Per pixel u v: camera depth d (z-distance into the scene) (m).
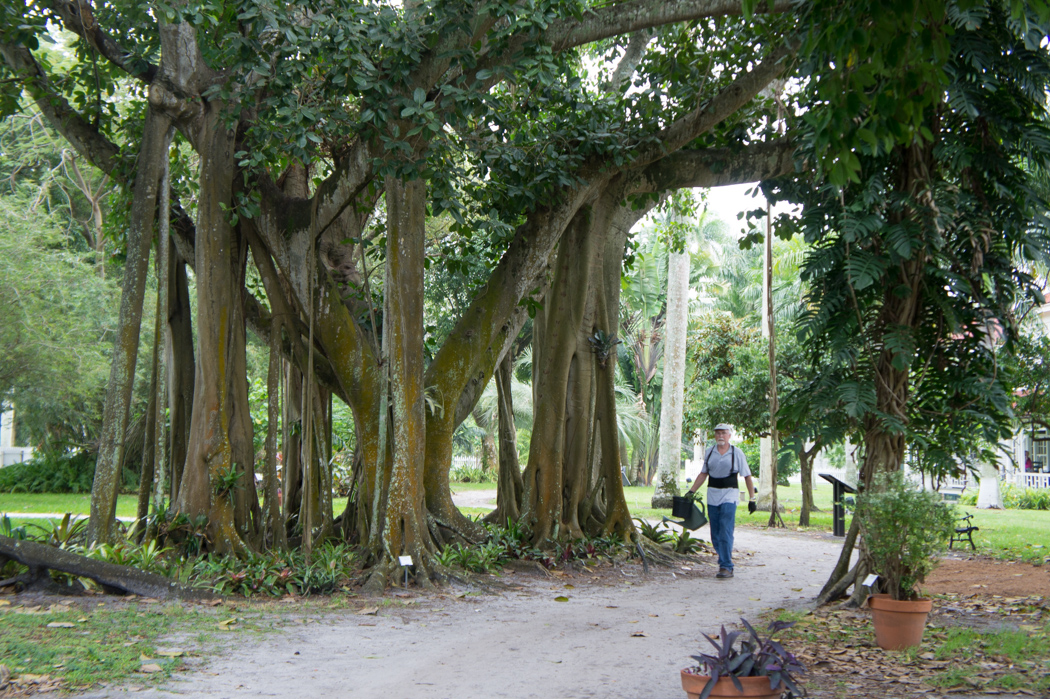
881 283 7.51
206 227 9.17
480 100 8.17
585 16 8.89
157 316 8.99
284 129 8.14
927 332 7.54
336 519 11.46
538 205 10.83
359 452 11.23
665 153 10.65
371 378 9.87
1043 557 11.71
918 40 4.68
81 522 8.84
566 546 10.81
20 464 25.97
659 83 11.63
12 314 18.89
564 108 10.58
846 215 7.08
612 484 11.84
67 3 9.64
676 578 10.13
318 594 8.06
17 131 19.83
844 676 5.08
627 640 6.32
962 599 8.07
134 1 9.50
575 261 11.58
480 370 11.05
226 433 9.15
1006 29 6.85
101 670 4.71
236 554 8.79
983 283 7.80
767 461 22.81
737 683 3.65
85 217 23.64
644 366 41.00
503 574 9.80
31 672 4.56
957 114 7.11
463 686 4.89
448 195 8.78
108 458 8.31
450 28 8.18
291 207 9.95
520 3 8.54
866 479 7.55
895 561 6.19
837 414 7.89
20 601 6.50
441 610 7.57
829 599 7.65
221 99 8.55
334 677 5.02
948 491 27.91
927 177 7.09
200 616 6.53
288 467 11.77
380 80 8.15
